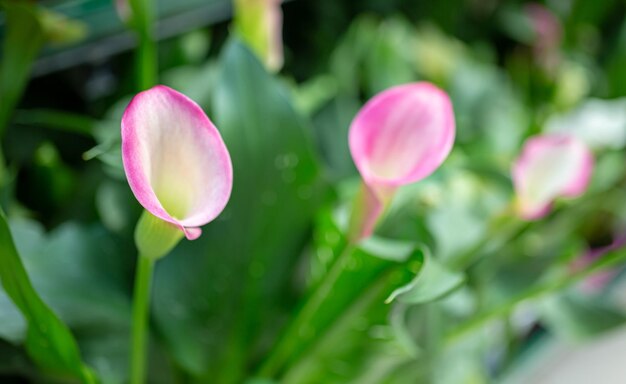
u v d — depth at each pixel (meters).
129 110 0.58
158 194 0.61
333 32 1.46
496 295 1.06
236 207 0.83
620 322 1.11
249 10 0.84
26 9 0.81
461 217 1.01
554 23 1.64
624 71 1.56
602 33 1.73
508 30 1.65
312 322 0.86
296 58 1.42
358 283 0.83
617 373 1.46
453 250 0.97
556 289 0.90
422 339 0.95
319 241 0.86
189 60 1.12
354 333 0.86
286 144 0.82
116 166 0.70
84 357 0.81
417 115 0.67
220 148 0.60
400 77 1.31
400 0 1.57
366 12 1.53
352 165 1.05
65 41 0.88
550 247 1.19
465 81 1.38
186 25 1.02
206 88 0.97
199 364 0.86
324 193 0.85
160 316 0.84
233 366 0.88
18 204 0.97
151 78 0.82
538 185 0.82
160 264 0.83
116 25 0.92
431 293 0.71
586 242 1.56
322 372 0.90
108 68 1.10
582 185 0.83
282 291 0.88
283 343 0.86
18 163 1.01
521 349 1.32
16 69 0.84
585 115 1.36
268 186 0.83
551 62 1.60
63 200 0.99
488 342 1.19
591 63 1.66
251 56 0.81
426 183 0.89
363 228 0.73
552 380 1.42
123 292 0.84
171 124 0.59
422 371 0.97
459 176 1.14
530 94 1.59
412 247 0.78
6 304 0.77
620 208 1.52
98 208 0.93
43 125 1.06
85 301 0.81
